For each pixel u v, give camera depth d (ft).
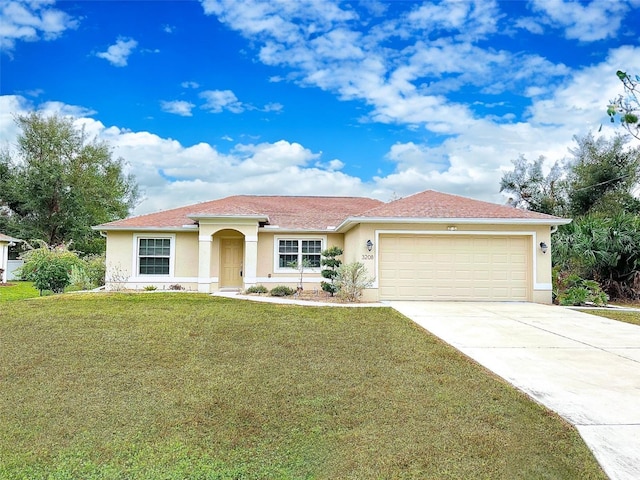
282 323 35.83
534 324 36.14
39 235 117.50
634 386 20.20
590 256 56.80
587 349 27.55
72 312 40.27
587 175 98.94
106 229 60.59
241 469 14.06
